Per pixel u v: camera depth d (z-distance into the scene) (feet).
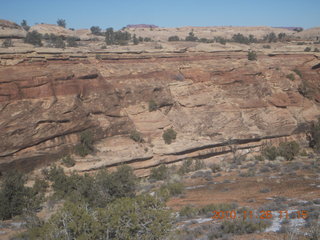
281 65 244.42
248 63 220.64
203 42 356.59
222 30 633.20
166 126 157.58
